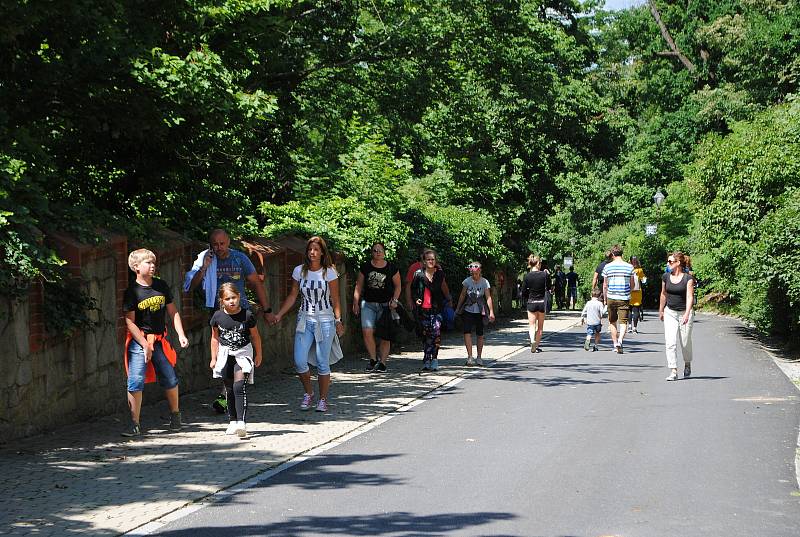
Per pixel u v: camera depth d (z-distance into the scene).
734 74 48.94
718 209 23.03
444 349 21.14
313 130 21.11
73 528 6.20
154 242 12.21
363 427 10.42
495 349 21.05
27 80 11.33
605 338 24.66
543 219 39.84
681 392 13.10
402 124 21.38
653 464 8.25
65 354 10.24
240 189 17.58
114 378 11.36
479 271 17.28
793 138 23.05
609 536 6.00
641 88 55.34
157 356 10.03
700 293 39.97
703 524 6.28
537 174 37.75
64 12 10.71
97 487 7.38
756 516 6.50
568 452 8.82
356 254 19.08
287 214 18.92
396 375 15.60
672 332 14.61
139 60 11.45
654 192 56.50
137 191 14.13
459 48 20.58
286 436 9.78
